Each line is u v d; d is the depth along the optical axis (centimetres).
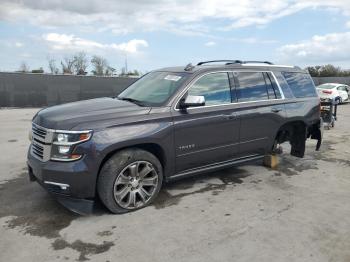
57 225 429
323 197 528
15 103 1911
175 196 522
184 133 502
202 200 508
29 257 360
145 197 480
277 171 654
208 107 529
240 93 576
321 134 730
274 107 617
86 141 424
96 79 2120
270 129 616
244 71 592
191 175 534
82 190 430
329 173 650
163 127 479
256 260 356
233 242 391
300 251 373
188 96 496
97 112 457
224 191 546
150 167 477
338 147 884
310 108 683
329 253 370
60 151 425
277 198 521
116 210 455
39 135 456
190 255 364
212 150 540
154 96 521
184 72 543
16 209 474
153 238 399
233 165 584
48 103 2003
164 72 584
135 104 501
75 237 401
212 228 423
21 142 912
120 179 452
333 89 2525
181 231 415
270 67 643
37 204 490
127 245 384
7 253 367
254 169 662
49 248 378
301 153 702
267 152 629
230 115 551
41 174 432
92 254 366
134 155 458
